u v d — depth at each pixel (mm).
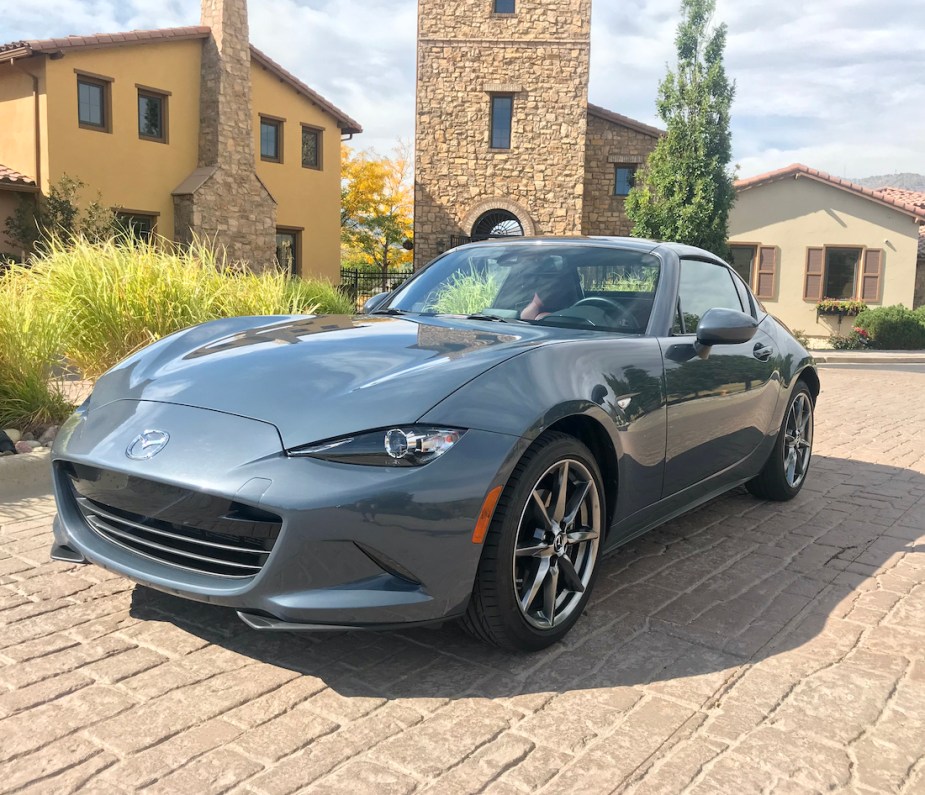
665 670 2539
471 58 24344
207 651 2576
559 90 24281
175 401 2537
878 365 16547
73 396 5738
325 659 2553
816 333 23109
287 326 3305
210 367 2727
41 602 2904
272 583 2199
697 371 3355
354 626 2232
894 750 2121
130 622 2764
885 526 4211
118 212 18031
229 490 2188
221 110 19625
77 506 2697
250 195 20594
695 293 3738
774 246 23016
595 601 3096
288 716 2215
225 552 2340
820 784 1968
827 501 4711
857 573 3482
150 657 2521
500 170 24625
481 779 1956
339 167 24906
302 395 2430
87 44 16734
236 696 2312
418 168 24750
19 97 16734
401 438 2256
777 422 4273
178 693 2314
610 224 25219
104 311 6309
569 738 2143
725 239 20969
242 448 2277
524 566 2633
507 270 3768
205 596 2289
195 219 19109
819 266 22984
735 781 1973
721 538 3936
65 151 16734
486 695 2357
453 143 24625
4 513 3945
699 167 20328
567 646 2697
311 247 24078
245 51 20250
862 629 2889
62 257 6758
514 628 2494
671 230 20625
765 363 4051
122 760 1993
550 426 2645
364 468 2217
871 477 5355
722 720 2250
